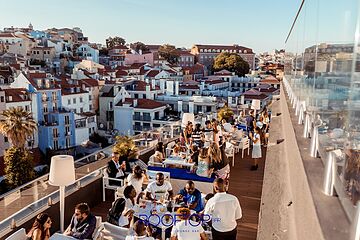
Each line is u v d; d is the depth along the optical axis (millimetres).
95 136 49844
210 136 10055
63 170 4941
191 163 7430
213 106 44781
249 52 104750
